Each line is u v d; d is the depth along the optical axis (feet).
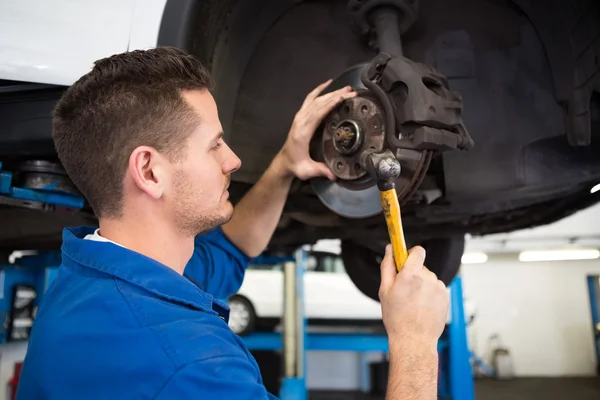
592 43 2.94
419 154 2.44
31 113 2.91
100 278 1.66
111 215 1.85
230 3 3.05
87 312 1.56
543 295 22.72
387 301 1.93
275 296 13.94
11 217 3.77
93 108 1.80
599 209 18.56
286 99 3.62
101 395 1.43
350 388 19.43
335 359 19.76
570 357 22.22
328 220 4.04
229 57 3.31
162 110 1.79
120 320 1.51
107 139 1.78
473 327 22.79
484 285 23.11
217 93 3.19
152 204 1.83
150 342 1.45
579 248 21.44
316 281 14.75
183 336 1.47
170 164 1.82
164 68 1.87
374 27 3.12
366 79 2.53
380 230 4.50
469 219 4.37
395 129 2.43
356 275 5.77
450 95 2.55
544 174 3.37
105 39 2.80
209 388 1.40
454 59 3.46
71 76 2.76
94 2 2.85
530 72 3.35
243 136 3.56
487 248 20.38
